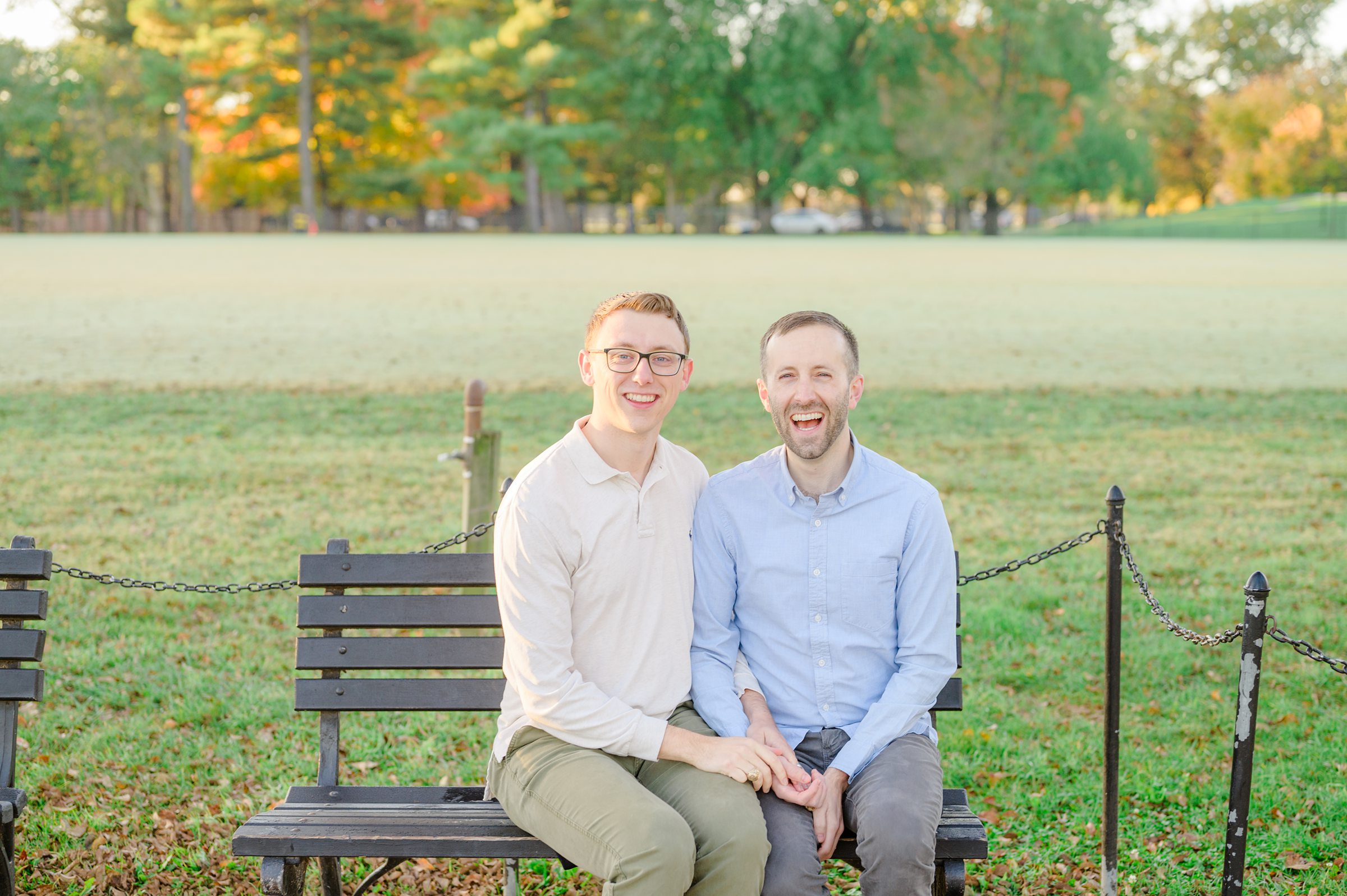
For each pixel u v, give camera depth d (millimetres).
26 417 10953
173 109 63531
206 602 6453
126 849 3914
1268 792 4367
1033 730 4949
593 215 72688
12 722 3414
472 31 61156
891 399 12508
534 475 3121
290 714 5086
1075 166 63062
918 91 63594
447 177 63906
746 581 3355
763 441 10586
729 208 70188
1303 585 6812
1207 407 12133
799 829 3018
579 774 3012
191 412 11383
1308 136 70375
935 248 42812
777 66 59812
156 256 33906
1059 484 9188
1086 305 21859
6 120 60719
